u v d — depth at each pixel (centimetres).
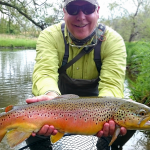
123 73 74
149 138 96
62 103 55
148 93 138
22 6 279
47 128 53
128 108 55
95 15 72
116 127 55
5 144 87
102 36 77
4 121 53
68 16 71
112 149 85
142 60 175
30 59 376
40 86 67
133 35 593
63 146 66
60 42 79
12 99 145
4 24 434
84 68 82
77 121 54
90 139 69
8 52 509
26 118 53
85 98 57
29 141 72
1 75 228
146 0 559
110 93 67
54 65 75
